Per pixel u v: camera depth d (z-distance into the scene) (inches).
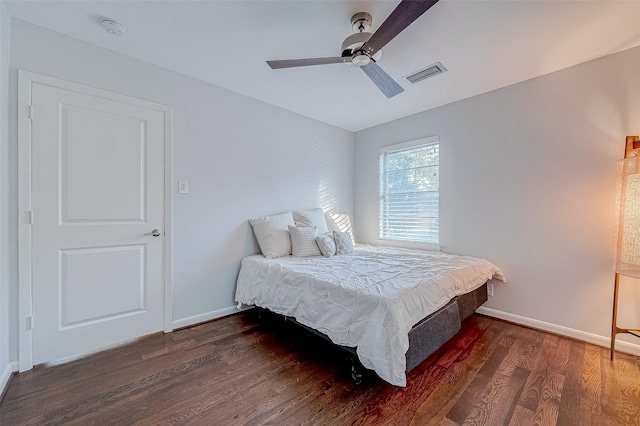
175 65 91.4
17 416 54.6
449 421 53.8
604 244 84.3
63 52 75.4
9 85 68.0
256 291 97.9
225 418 54.5
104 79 81.6
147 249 89.5
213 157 104.8
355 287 69.2
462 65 89.6
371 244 153.9
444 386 64.6
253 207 117.3
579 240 88.7
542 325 95.6
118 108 83.9
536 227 97.2
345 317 66.8
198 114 100.7
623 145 81.1
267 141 122.0
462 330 95.5
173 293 95.0
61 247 75.2
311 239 115.5
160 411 56.3
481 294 98.5
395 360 56.3
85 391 62.4
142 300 88.7
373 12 66.8
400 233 141.9
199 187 101.2
